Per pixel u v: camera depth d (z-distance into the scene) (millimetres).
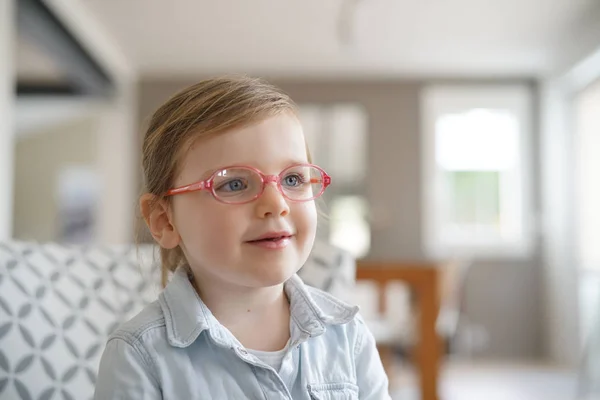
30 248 1152
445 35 4129
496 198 5086
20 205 5129
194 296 748
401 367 4055
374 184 5031
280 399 719
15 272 1078
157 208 767
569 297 4461
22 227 5102
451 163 5098
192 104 734
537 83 5066
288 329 782
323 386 771
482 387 3900
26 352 994
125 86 4938
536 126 5066
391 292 4422
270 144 700
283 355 751
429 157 5043
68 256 1188
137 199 901
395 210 5023
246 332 758
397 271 1942
